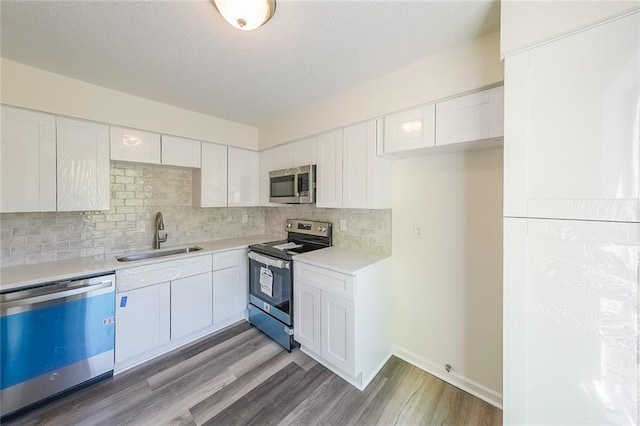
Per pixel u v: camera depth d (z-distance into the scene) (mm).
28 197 1735
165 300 2172
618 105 862
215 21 1294
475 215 1744
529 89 1023
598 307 914
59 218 2076
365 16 1258
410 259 2082
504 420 1100
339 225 2600
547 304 1005
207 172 2711
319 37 1425
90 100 1966
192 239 2902
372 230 2322
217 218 3129
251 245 2752
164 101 2324
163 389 1775
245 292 2820
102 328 1833
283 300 2311
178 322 2258
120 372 1944
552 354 999
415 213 2043
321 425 1496
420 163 2006
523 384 1058
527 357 1048
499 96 1384
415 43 1481
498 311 1653
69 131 1891
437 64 1590
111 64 1703
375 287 1962
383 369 2020
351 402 1672
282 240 3113
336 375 1928
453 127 1551
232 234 3273
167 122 2391
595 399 926
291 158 2703
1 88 1628
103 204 2047
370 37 1428
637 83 833
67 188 1884
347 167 2150
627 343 871
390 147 1859
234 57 1623
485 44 1403
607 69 876
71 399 1672
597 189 903
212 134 2721
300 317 2156
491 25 1323
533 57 1016
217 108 2504
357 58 1639
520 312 1059
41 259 1997
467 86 1467
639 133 830
